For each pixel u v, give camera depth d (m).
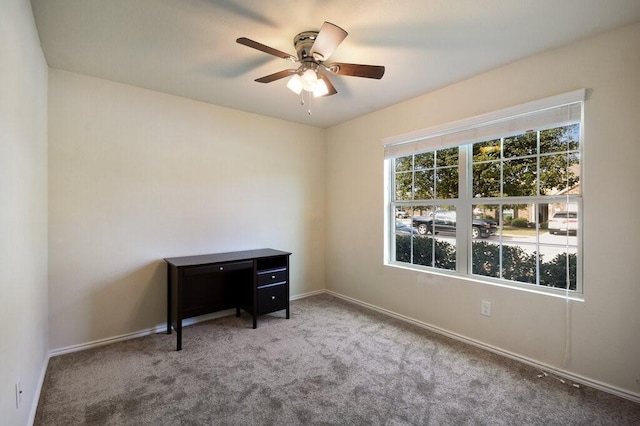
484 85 2.62
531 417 1.79
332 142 4.25
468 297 2.76
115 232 2.78
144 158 2.93
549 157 2.35
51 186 2.48
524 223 2.50
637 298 1.92
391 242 3.58
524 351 2.40
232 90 2.98
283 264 3.38
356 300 3.89
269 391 2.02
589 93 2.08
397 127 3.36
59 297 2.52
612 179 2.01
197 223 3.26
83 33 2.03
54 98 2.50
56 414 1.78
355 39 2.11
